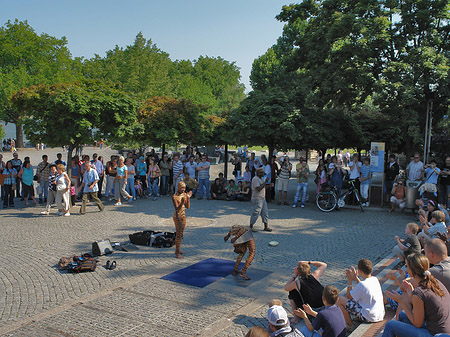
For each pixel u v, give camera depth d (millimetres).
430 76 15977
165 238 10180
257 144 18359
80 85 16531
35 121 15836
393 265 8336
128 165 17359
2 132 46812
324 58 19453
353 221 13398
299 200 18047
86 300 6699
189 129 20469
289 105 17141
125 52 47656
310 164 38719
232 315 6117
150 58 45125
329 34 18016
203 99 66625
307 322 4996
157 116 19984
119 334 5418
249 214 14648
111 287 7340
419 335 4168
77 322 5820
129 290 7168
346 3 19203
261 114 16797
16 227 12086
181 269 8375
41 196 16391
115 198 16750
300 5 21922
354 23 17125
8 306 6465
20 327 5652
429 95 17359
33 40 47062
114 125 16703
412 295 4199
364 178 15727
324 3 19812
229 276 7941
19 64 46125
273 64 42375
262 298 6840
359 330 5164
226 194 18422
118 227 12273
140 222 13031
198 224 12852
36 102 15391
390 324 4434
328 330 4469
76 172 16469
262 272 8203
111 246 9656
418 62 16156
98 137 16781
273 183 16938
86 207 15688
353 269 5621
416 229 7535
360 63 17328
